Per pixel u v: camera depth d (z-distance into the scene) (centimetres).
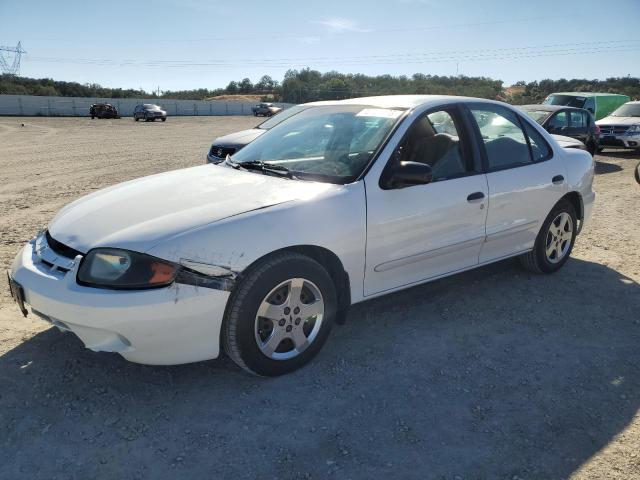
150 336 277
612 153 1560
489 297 443
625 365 340
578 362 342
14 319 390
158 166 1317
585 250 573
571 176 480
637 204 807
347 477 241
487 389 311
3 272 492
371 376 324
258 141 444
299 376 322
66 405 290
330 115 421
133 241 281
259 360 307
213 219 296
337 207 328
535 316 409
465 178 395
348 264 337
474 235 405
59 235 311
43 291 287
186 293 277
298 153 392
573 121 1302
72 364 330
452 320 400
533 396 305
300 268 311
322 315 330
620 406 296
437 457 254
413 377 323
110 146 1912
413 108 387
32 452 254
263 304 303
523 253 462
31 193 929
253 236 294
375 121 385
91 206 340
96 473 242
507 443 264
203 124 3797
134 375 320
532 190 442
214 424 277
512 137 446
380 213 345
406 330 384
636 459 254
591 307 426
